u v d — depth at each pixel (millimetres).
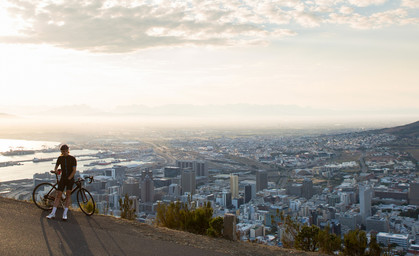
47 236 7805
